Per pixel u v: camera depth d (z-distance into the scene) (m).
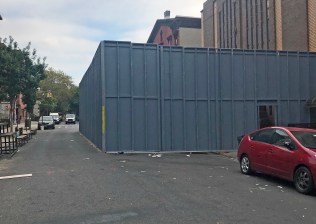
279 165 9.52
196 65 18.17
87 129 28.78
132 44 17.16
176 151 17.69
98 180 10.06
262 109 19.28
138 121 17.20
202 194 8.38
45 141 25.44
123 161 14.07
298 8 24.06
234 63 18.78
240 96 18.83
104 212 6.88
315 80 20.09
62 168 12.26
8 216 6.70
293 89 19.67
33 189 9.00
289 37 25.06
